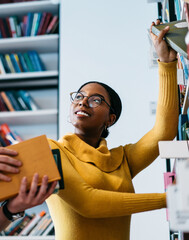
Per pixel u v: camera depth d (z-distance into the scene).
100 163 1.43
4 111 3.22
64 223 1.35
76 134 1.55
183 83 1.77
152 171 2.84
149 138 1.58
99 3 3.40
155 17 3.28
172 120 1.54
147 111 3.02
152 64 1.87
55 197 1.39
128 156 1.60
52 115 3.17
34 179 1.08
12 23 3.46
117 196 1.21
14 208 1.12
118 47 3.24
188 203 0.64
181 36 1.33
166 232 2.70
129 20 3.31
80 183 1.26
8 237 2.75
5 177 1.10
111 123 1.70
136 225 2.74
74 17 3.40
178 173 0.67
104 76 3.17
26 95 3.28
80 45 3.30
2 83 3.41
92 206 1.21
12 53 3.51
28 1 3.57
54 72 3.26
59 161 1.22
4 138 3.16
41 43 3.41
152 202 1.21
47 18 3.43
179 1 1.81
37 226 2.82
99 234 1.31
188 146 1.23
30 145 1.15
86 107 1.53
